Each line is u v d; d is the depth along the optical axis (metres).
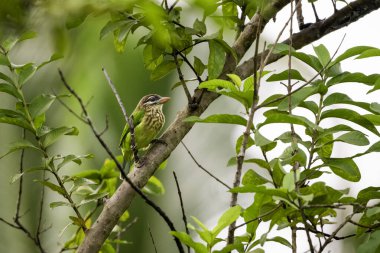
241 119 7.81
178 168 15.37
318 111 8.16
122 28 8.13
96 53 6.56
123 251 14.55
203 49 15.16
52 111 14.47
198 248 6.95
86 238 8.30
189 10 5.32
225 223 7.03
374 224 7.63
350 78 8.07
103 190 10.04
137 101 14.87
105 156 14.97
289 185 6.86
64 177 8.91
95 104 14.52
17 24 4.77
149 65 9.63
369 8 9.62
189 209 15.04
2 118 8.59
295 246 7.78
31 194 14.95
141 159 8.66
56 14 4.79
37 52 5.25
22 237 14.48
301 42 9.75
